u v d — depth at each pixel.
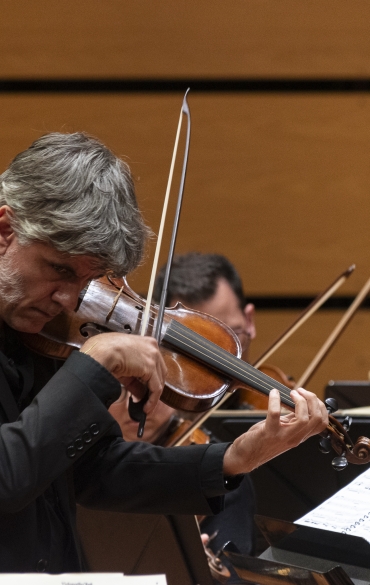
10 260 4.92
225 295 9.11
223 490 5.18
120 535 6.38
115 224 4.89
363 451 5.63
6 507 4.59
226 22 14.34
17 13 13.95
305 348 15.00
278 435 4.98
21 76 14.01
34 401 4.75
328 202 14.80
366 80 14.65
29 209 4.81
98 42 14.13
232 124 14.53
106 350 4.95
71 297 5.00
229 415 8.19
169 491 5.30
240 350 6.39
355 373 15.05
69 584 3.92
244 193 14.64
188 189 14.48
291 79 14.58
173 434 7.92
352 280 14.95
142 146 14.31
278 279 14.81
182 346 6.03
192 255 9.47
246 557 5.09
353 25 14.55
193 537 6.17
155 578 4.07
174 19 14.25
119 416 7.69
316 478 7.54
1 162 13.97
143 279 13.86
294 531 5.03
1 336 5.45
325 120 14.69
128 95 14.26
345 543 4.89
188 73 14.37
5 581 3.86
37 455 4.59
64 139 5.07
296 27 14.48
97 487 5.50
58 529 5.25
